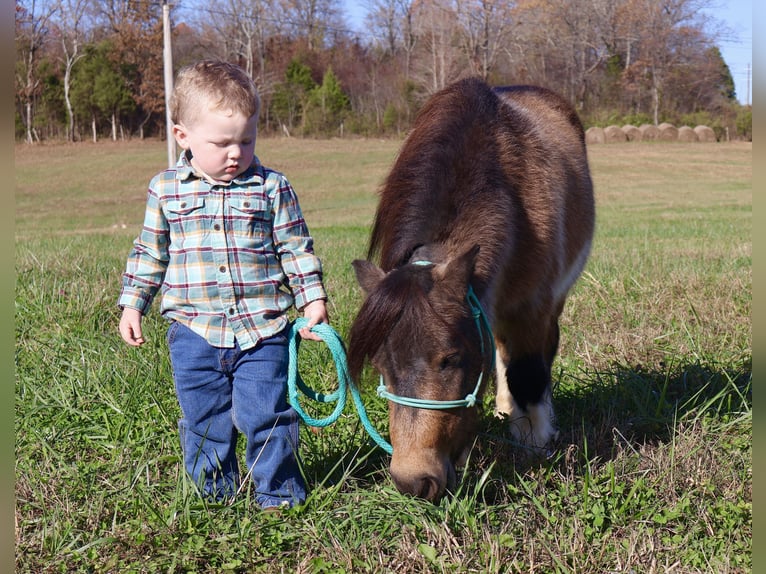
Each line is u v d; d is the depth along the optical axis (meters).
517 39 50.44
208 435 3.19
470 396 2.81
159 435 3.77
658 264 8.40
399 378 2.71
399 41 71.31
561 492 3.25
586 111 57.69
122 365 4.51
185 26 67.25
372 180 35.22
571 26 56.06
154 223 3.10
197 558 2.81
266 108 61.25
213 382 3.11
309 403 4.10
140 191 33.88
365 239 12.74
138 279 3.13
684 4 59.12
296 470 3.21
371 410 4.05
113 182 36.69
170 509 3.02
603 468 3.53
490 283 3.22
